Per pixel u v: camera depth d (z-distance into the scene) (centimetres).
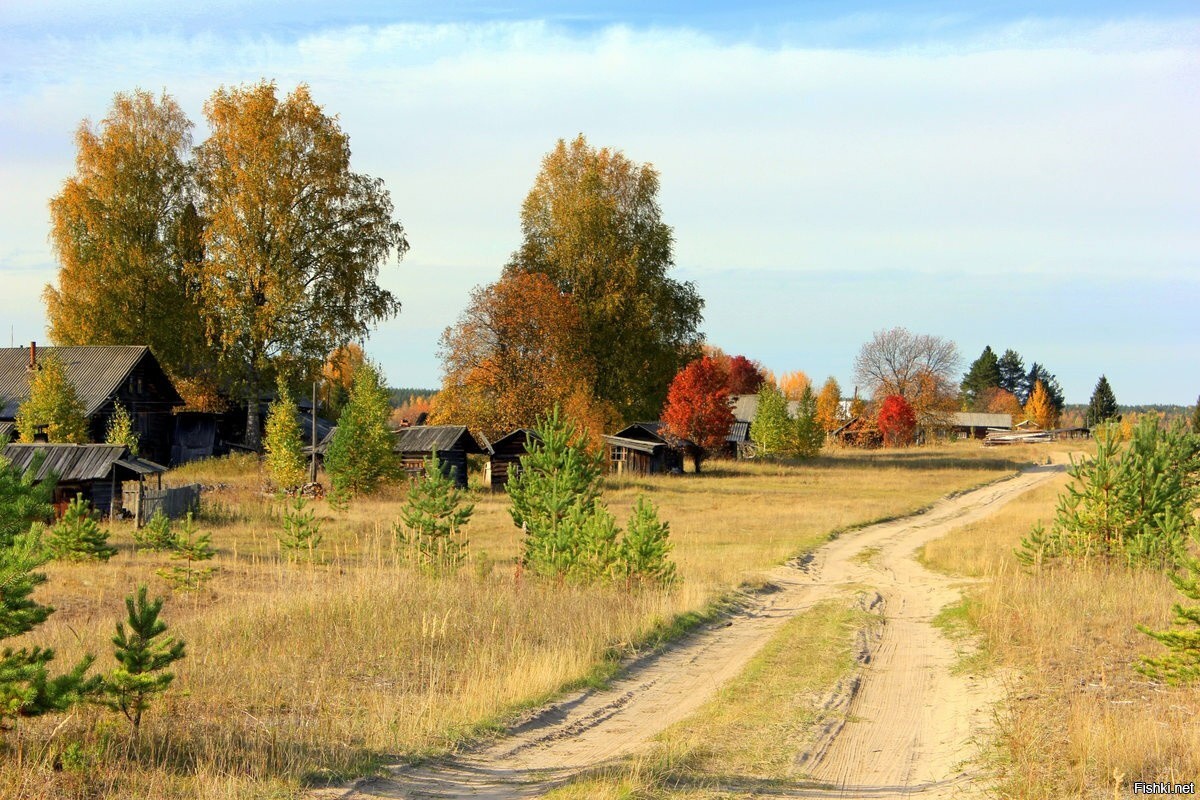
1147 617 1791
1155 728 1052
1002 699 1330
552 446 2531
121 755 977
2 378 5816
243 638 1555
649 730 1230
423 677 1413
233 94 5688
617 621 1864
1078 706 1152
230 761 989
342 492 4138
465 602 1859
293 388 5812
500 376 6444
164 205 6241
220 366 5684
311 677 1378
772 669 1606
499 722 1206
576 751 1126
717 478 6744
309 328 5669
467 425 6425
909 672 1622
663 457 7081
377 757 1045
